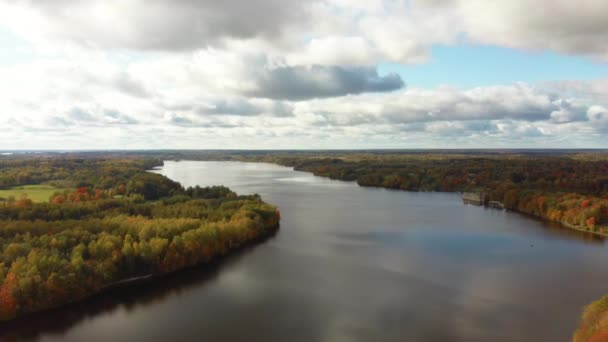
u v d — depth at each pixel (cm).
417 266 9694
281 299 7769
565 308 7356
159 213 11994
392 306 7469
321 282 8612
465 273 9200
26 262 7544
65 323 6900
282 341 6275
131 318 7056
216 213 12306
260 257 10325
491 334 6444
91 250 8456
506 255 10619
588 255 10606
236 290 8181
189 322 6894
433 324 6762
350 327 6669
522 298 7800
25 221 9688
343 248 11225
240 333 6525
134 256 8788
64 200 13038
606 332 5678
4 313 6869
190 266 9556
